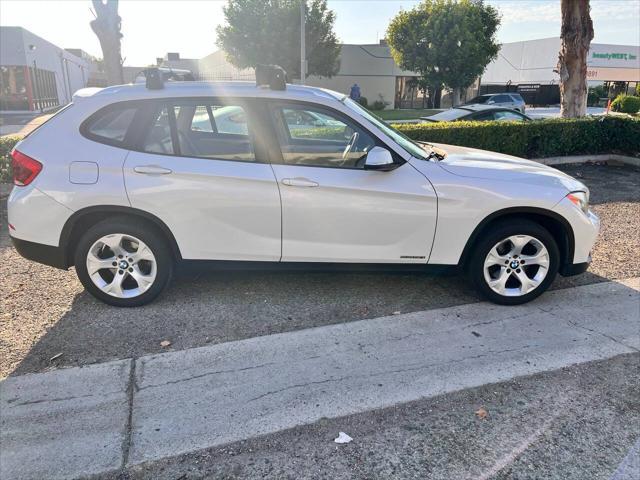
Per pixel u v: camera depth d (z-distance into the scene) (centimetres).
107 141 384
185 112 387
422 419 284
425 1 3462
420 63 3412
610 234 620
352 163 392
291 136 392
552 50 4781
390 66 4075
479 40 3353
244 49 3456
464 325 389
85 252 393
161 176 380
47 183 379
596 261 529
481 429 277
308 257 402
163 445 264
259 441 267
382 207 391
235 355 345
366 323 391
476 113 1302
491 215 398
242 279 471
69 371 326
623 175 977
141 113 386
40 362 336
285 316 401
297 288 453
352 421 282
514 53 5256
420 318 400
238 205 386
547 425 280
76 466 250
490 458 255
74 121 386
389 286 460
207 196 383
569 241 413
